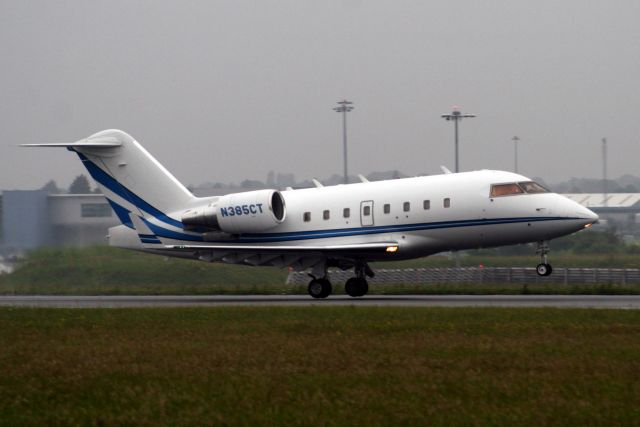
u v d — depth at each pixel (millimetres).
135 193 144750
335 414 49000
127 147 144375
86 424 48312
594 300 120000
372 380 57688
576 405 50031
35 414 51031
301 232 135625
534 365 61812
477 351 68125
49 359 68875
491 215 125000
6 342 80000
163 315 99812
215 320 93625
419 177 132500
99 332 85500
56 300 145125
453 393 53656
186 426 47344
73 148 144625
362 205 131875
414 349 69375
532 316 90500
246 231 137875
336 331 81250
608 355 65312
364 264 136125
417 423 46781
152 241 144250
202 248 130250
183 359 67062
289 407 50875
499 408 49719
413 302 121438
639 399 51312
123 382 59156
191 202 142375
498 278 166125
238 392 54906
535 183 126125
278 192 137625
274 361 65250
